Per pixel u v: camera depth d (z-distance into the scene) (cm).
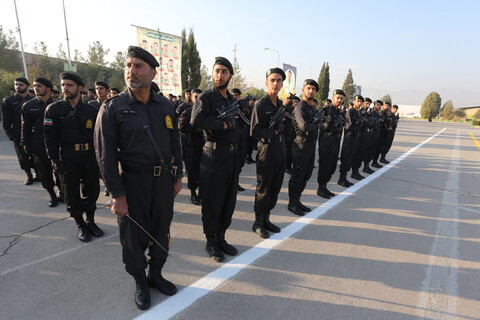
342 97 472
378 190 560
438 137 1864
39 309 210
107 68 4556
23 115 386
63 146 299
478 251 329
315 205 461
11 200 429
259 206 340
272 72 312
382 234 364
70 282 243
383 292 248
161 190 214
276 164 327
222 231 303
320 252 311
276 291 242
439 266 294
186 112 419
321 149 483
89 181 318
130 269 214
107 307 215
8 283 238
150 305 219
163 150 212
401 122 3941
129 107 197
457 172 767
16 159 702
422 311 227
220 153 273
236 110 275
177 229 354
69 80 290
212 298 230
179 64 1341
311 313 218
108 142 192
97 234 327
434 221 414
